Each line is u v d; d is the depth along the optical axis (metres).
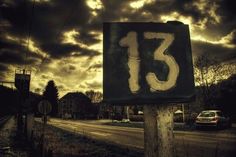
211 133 20.81
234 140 15.62
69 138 21.33
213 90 37.31
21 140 18.11
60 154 12.85
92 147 15.34
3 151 13.72
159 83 2.30
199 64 37.41
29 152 12.54
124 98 2.25
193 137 18.08
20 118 29.23
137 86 2.27
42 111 11.32
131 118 59.06
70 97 124.44
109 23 2.35
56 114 127.88
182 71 2.36
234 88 37.25
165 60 2.35
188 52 2.42
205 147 13.25
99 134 25.38
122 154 12.28
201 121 24.72
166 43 2.38
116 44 2.32
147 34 2.37
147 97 2.25
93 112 111.00
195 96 2.32
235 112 36.97
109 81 2.26
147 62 2.32
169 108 2.27
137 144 16.47
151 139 2.19
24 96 33.72
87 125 47.88
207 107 37.41
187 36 2.45
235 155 10.55
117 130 30.33
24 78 35.12
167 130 2.21
